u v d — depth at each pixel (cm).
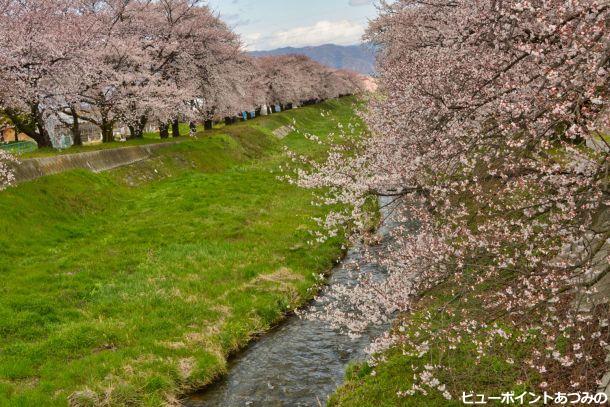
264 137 5431
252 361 1223
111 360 1115
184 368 1128
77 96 2769
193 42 4153
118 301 1443
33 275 1577
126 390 1012
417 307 949
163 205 2597
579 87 633
